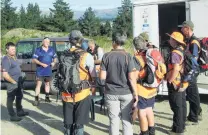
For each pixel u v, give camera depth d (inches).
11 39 1304.1
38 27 2847.0
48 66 347.6
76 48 197.5
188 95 261.9
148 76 205.8
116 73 189.2
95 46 323.0
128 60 188.7
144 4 347.6
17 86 283.0
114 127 193.5
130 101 191.8
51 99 370.9
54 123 277.6
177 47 219.5
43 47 348.2
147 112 214.4
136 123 267.4
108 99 193.0
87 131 252.8
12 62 277.9
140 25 351.6
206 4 314.3
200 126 260.7
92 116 279.1
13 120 283.3
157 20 343.6
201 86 323.9
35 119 290.0
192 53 240.1
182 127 233.9
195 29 321.1
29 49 415.8
